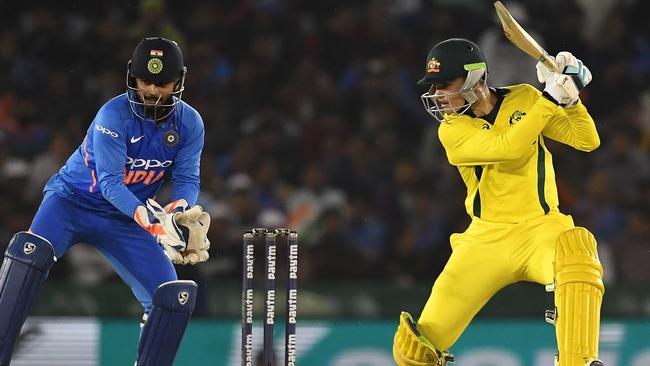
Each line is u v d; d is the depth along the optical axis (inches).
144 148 613.6
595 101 1358.3
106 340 978.7
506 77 1312.7
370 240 1204.5
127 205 594.6
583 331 572.1
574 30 1389.0
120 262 631.2
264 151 1268.5
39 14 1352.1
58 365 970.1
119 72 1326.3
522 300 1070.4
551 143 1286.9
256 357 990.4
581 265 581.9
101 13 1368.1
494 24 1379.2
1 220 1180.5
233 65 1360.7
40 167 1227.9
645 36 1414.9
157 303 597.6
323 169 1255.5
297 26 1389.0
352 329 994.1
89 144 622.2
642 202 1257.4
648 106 1352.1
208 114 1311.5
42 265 605.0
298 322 993.5
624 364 1018.7
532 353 1001.5
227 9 1391.5
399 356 642.8
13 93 1300.4
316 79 1353.3
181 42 1347.2
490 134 595.8
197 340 981.2
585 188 1262.3
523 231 614.2
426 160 1293.1
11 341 602.5
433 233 1207.6
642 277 1208.2
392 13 1397.6
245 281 607.5
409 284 1163.3
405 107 1337.4
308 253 1170.6
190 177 634.8
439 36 1389.0
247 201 1183.6
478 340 1000.9
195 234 601.9
